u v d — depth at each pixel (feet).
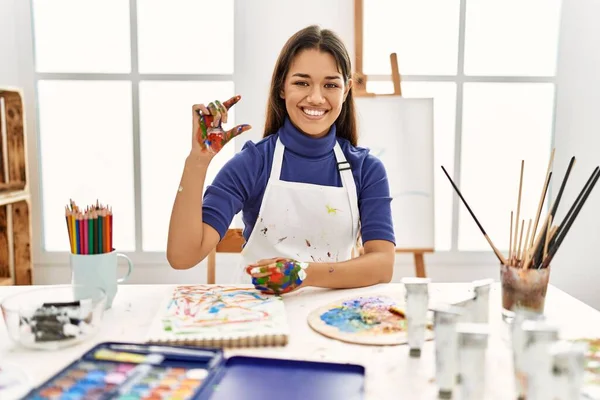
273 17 6.82
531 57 7.09
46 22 6.97
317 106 4.18
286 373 2.29
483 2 6.97
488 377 2.30
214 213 4.01
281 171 4.34
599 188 7.12
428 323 2.85
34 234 7.15
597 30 6.89
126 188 7.23
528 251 2.91
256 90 6.93
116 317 3.00
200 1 6.91
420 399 2.12
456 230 7.26
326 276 3.50
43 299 2.73
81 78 6.93
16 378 2.21
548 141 7.22
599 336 2.71
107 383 2.09
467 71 7.09
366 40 7.04
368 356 2.50
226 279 7.20
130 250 7.20
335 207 4.30
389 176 6.70
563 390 1.75
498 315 3.07
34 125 6.98
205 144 3.68
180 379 2.13
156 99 7.05
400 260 7.20
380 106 6.66
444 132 7.15
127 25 6.96
